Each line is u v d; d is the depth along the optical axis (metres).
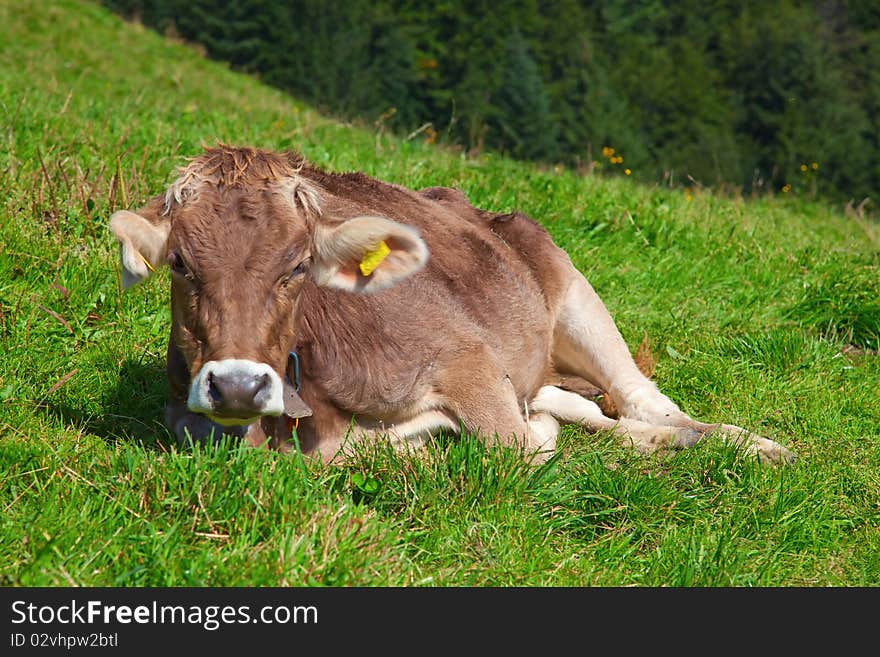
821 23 89.69
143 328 6.07
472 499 4.41
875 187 73.19
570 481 4.73
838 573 4.50
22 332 5.70
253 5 74.50
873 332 7.64
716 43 94.56
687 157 75.44
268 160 4.28
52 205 7.04
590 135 71.88
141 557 3.71
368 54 79.44
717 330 7.46
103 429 4.99
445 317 5.07
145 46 29.00
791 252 9.57
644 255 8.87
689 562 4.19
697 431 5.60
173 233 4.12
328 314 4.74
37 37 25.19
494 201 9.09
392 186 5.91
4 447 4.44
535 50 81.38
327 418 4.81
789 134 77.06
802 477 5.13
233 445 4.34
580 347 6.24
